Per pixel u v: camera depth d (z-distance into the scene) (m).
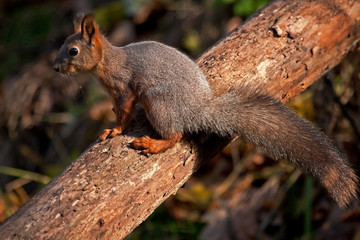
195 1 17.78
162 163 7.69
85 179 7.12
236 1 15.62
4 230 6.50
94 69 8.73
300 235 12.02
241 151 14.06
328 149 8.09
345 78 11.88
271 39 9.20
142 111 8.61
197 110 8.03
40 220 6.61
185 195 13.48
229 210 12.98
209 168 14.41
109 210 6.95
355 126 11.30
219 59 8.98
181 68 8.22
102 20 18.09
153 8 18.03
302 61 9.16
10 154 17.16
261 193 12.98
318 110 11.89
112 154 7.55
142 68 8.33
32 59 18.31
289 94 9.25
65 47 8.77
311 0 9.74
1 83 18.20
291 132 8.12
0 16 19.53
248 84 8.44
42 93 17.50
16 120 17.33
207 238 12.47
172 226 12.68
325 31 9.43
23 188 16.09
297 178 12.43
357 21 9.74
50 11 18.98
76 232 6.66
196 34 16.94
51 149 16.88
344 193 7.90
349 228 11.51
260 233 12.19
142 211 7.34
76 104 17.02
